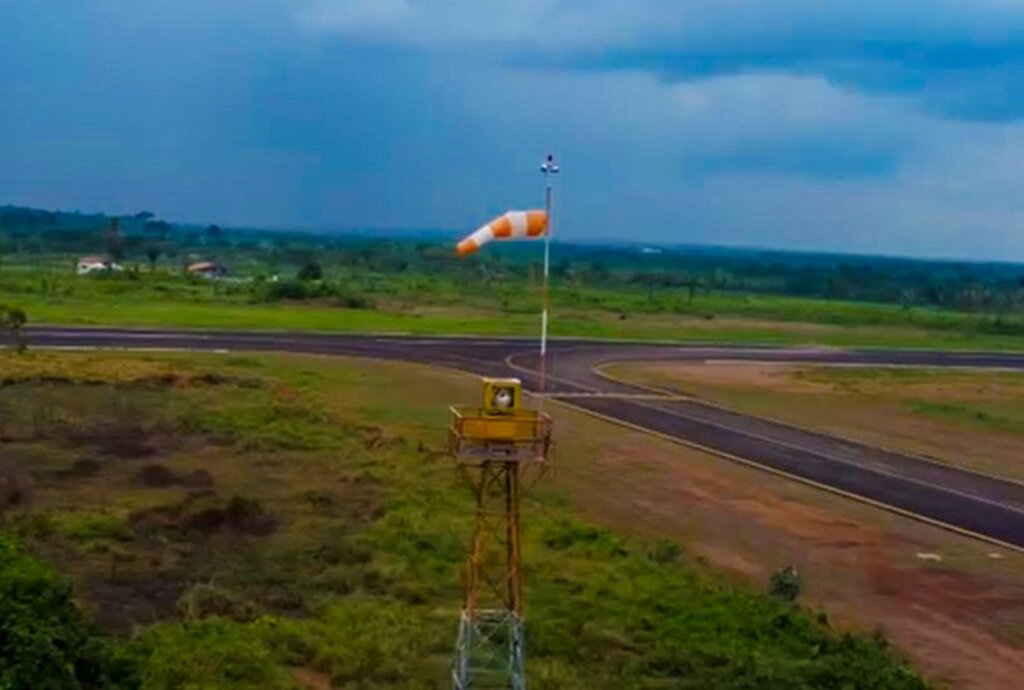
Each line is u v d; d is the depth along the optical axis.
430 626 32.91
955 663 33.41
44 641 25.80
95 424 62.25
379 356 94.81
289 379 80.69
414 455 56.84
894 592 40.06
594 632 32.84
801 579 40.72
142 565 38.72
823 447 66.69
